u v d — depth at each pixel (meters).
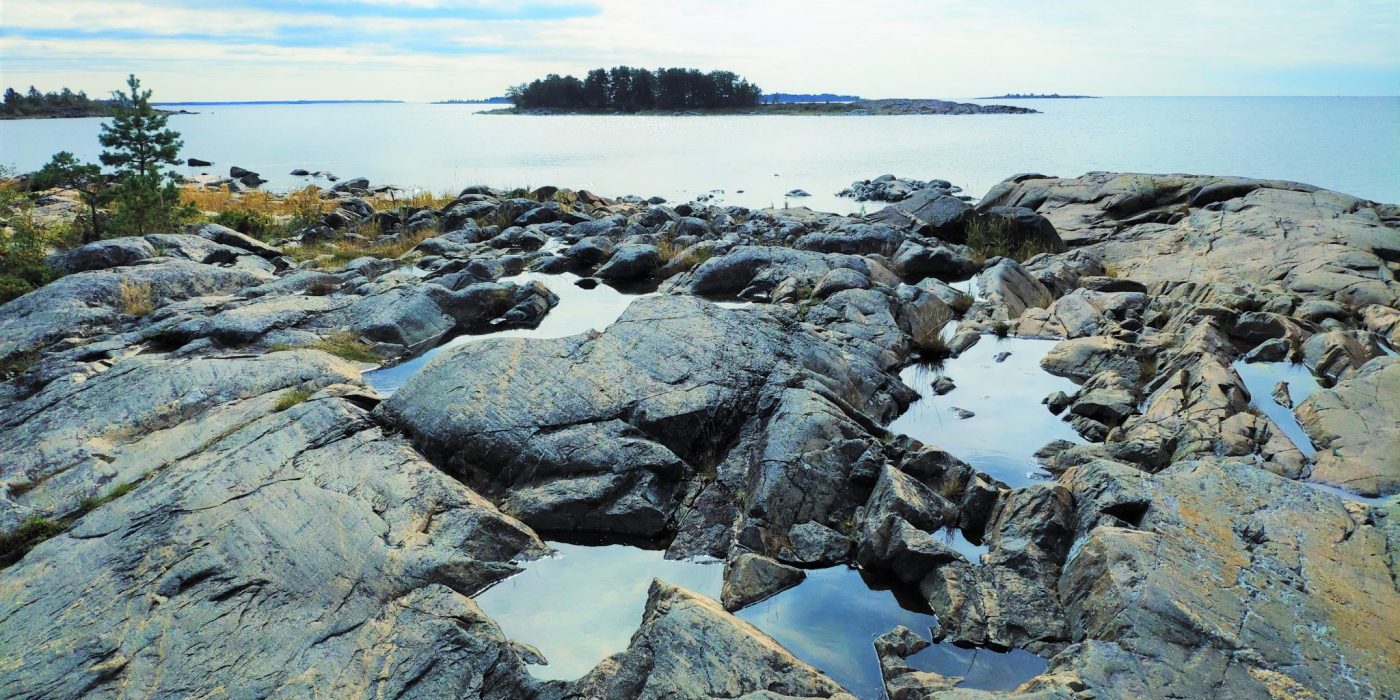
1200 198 27.44
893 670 7.46
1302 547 8.00
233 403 12.62
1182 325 15.86
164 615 7.74
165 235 23.03
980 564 8.77
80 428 11.75
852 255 21.97
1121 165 53.97
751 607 8.66
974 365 15.91
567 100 185.00
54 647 7.36
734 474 10.91
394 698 6.89
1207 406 11.77
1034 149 70.38
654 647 7.19
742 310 15.55
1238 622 7.00
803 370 12.96
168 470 10.38
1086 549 8.20
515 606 8.64
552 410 11.55
